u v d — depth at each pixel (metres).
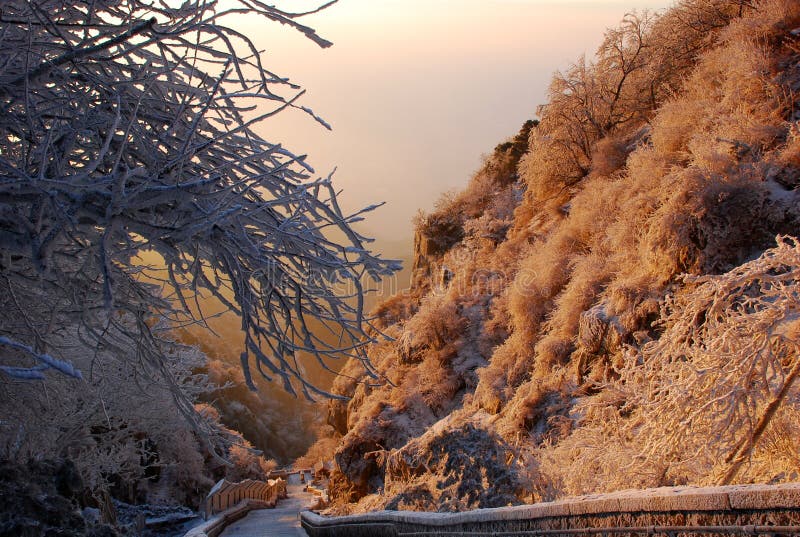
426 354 28.86
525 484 9.75
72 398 8.28
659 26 29.75
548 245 23.17
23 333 4.77
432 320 28.69
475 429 11.23
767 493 4.06
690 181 15.16
